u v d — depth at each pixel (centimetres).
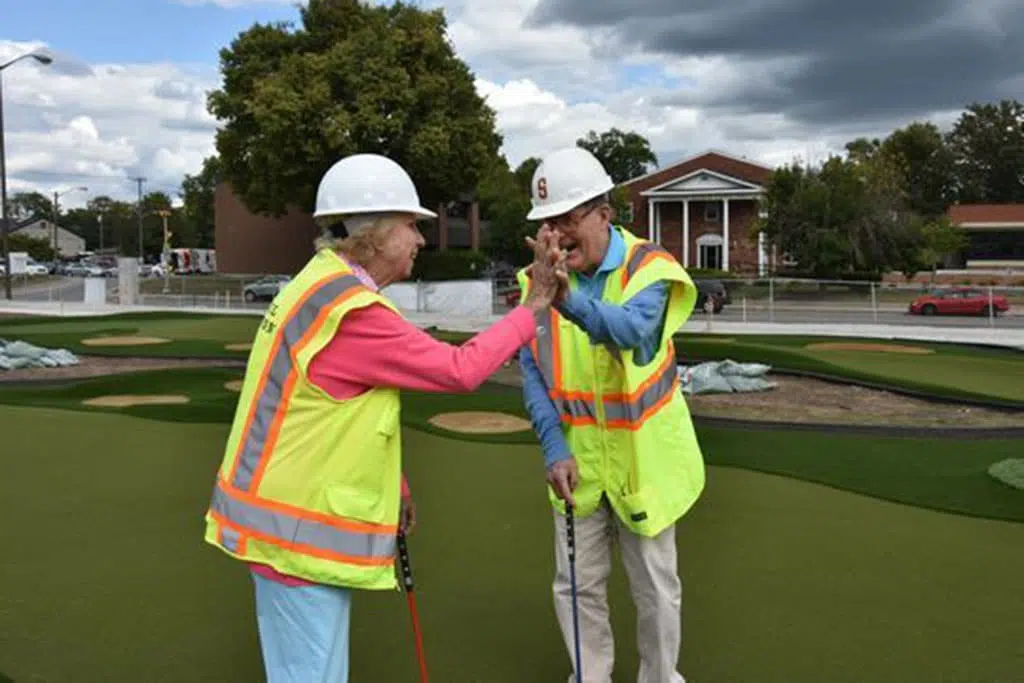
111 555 484
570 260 301
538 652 364
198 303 3541
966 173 7950
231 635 382
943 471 685
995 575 454
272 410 235
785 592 429
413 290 3005
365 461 237
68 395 1120
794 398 1133
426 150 3312
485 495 607
